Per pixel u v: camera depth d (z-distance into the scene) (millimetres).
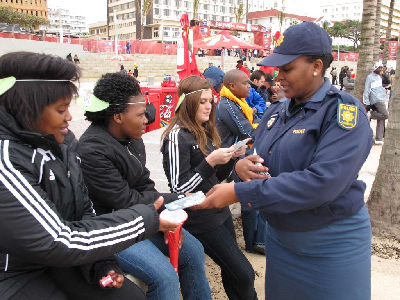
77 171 1637
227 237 2484
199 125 2549
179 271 2350
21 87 1358
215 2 98250
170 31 89938
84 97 2162
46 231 1286
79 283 1549
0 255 1349
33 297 1381
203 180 2385
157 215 1593
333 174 1594
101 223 1452
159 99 6320
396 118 3996
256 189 1676
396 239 4043
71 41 37094
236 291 2525
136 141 2465
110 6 100438
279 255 1997
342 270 1811
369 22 8727
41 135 1373
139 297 1680
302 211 1787
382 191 4133
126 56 37219
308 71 1738
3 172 1250
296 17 82438
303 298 1916
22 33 32125
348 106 1690
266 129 2092
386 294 3131
